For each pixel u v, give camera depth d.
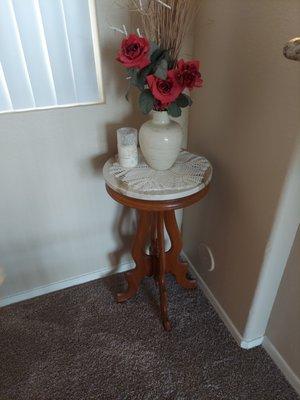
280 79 0.85
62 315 1.51
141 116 1.31
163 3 0.90
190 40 1.21
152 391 1.22
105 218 1.52
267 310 1.25
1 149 1.18
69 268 1.61
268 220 1.02
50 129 1.21
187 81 0.92
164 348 1.37
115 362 1.32
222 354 1.34
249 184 1.08
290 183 0.90
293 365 1.21
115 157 1.28
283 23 0.80
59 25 1.05
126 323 1.47
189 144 1.46
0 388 1.24
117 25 1.10
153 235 1.44
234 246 1.26
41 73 1.11
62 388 1.24
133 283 1.52
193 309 1.53
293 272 1.09
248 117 1.01
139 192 1.06
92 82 1.20
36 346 1.38
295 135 0.84
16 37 1.02
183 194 1.06
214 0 1.04
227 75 1.06
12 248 1.42
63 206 1.40
